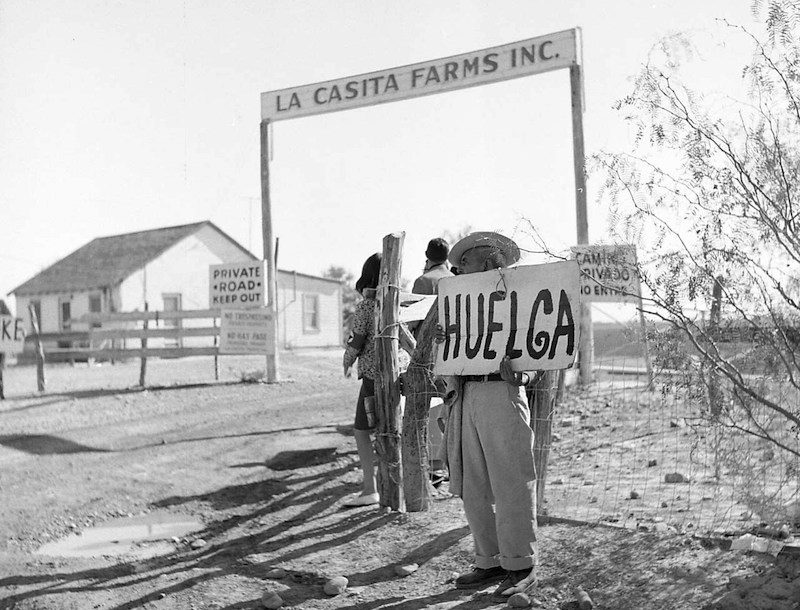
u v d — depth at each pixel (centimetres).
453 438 459
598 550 461
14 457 902
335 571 517
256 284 1589
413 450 613
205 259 3086
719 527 468
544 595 425
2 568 560
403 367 654
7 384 1716
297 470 805
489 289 455
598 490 596
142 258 2873
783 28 404
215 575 531
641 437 784
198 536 624
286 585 502
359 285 670
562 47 1227
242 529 634
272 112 1535
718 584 395
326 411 1176
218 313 1596
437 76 1348
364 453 665
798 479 420
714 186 411
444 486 689
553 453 756
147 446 953
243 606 473
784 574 391
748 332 419
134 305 2816
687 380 425
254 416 1148
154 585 519
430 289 682
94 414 1187
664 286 415
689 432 588
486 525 452
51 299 2991
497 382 441
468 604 430
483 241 484
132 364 2355
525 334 440
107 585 523
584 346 1074
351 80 1435
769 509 429
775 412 418
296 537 596
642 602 395
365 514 634
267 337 1596
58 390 1526
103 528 651
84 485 777
